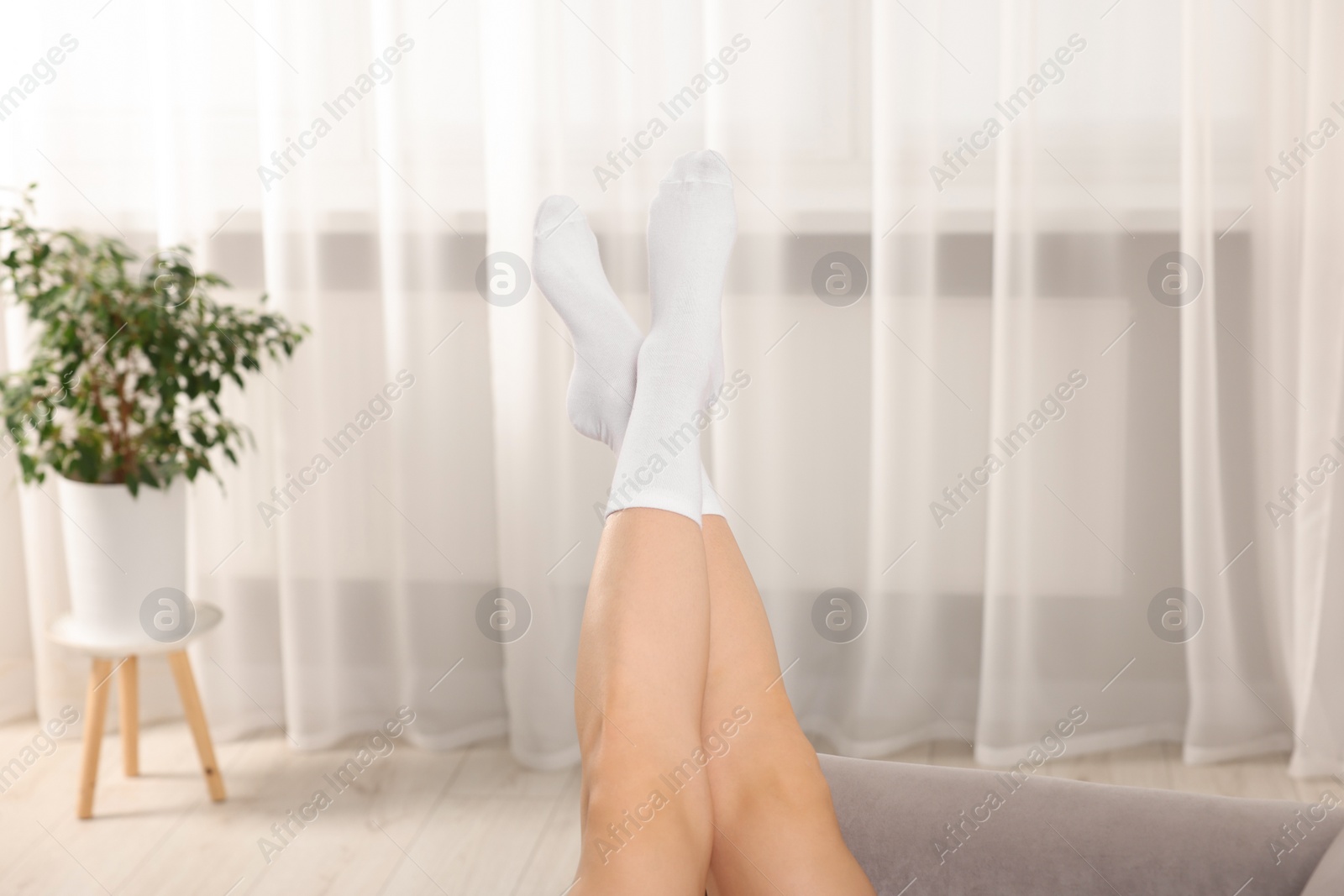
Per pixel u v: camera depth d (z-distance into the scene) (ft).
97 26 5.54
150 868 4.67
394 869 4.67
